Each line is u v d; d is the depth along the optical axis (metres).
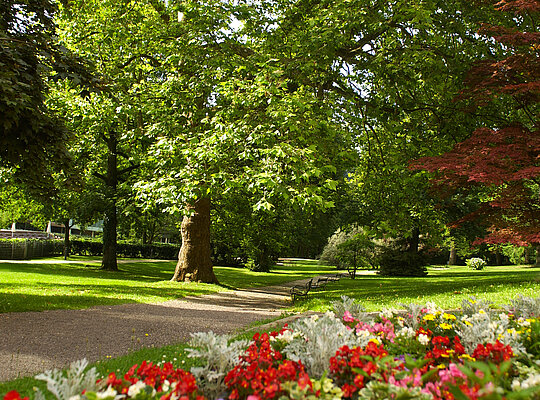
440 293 12.40
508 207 10.70
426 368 3.38
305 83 14.06
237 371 3.30
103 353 6.42
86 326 8.46
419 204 15.24
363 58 14.27
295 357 3.52
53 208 26.55
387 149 14.97
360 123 14.14
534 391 2.47
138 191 13.87
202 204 18.86
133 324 9.00
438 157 11.16
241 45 14.95
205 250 19.06
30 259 33.72
